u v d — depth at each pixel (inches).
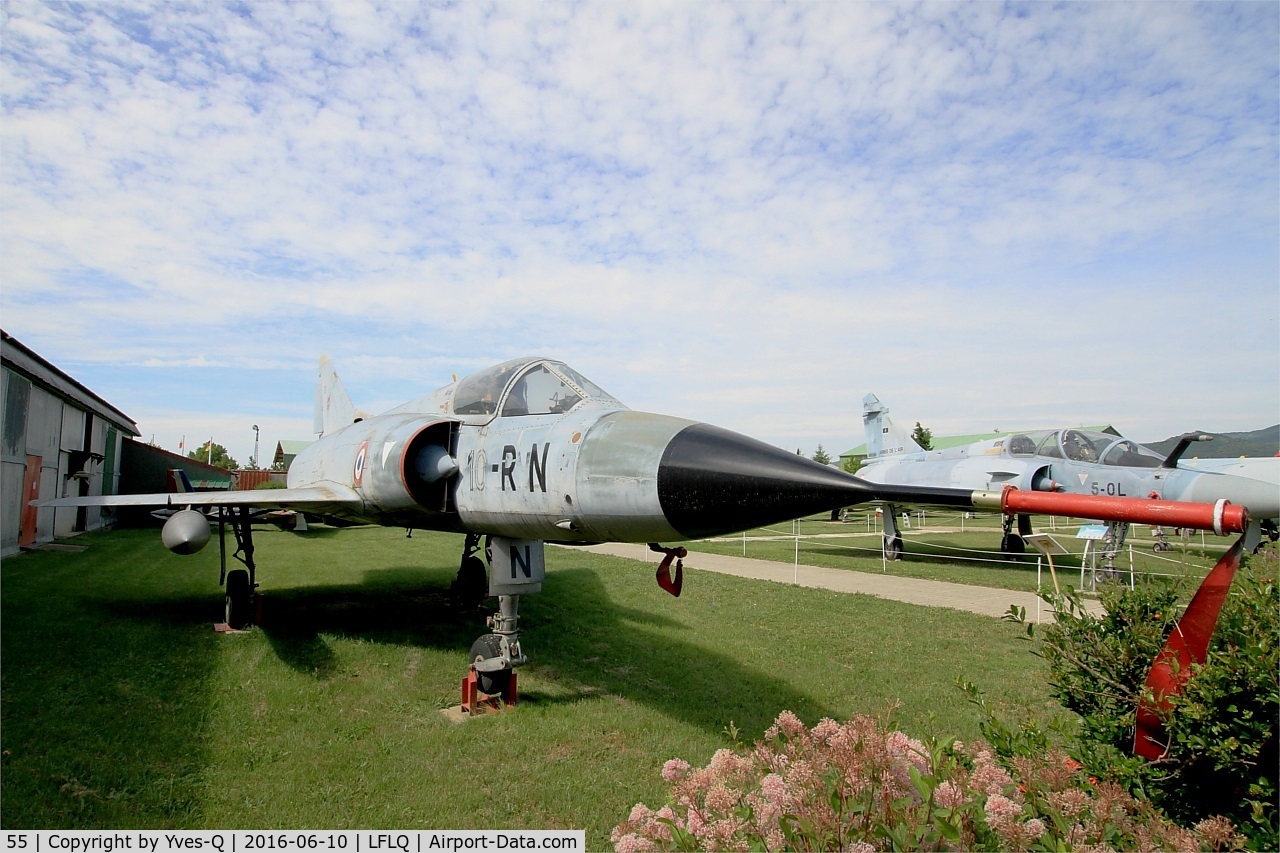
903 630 376.5
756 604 444.1
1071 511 92.4
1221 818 110.7
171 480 973.2
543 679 279.0
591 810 173.2
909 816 100.6
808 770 106.8
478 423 266.2
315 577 522.0
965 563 700.0
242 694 244.7
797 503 160.1
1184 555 173.2
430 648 318.3
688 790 112.7
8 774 174.9
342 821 164.9
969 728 234.4
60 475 681.6
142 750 194.9
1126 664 141.4
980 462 699.4
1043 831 99.4
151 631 319.0
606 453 201.9
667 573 213.3
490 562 257.9
